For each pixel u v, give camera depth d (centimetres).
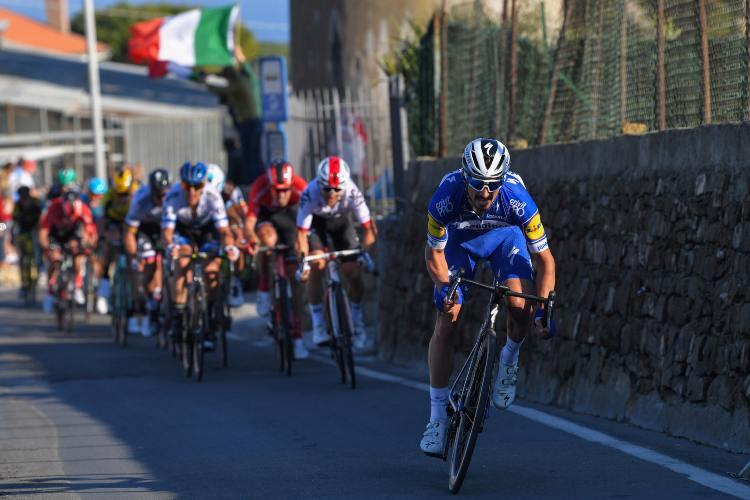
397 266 3675
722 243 2036
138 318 4619
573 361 2536
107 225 4484
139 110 10144
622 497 1619
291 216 3422
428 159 3522
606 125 2655
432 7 6231
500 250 1906
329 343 3130
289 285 3397
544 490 1700
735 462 1836
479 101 3334
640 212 2353
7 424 2638
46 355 4091
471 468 1897
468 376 1777
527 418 2355
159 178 3866
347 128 4466
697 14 2255
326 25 6638
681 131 2227
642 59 2481
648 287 2273
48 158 10069
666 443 2030
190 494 1797
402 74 4009
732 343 1962
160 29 6444
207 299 3406
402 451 2091
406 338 3553
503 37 3169
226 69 6619
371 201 4241
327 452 2106
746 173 1994
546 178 2841
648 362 2238
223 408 2723
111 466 2069
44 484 1933
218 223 3384
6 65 11612
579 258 2602
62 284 4956
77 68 12081
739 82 2122
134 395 3036
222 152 7962
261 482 1862
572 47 2812
